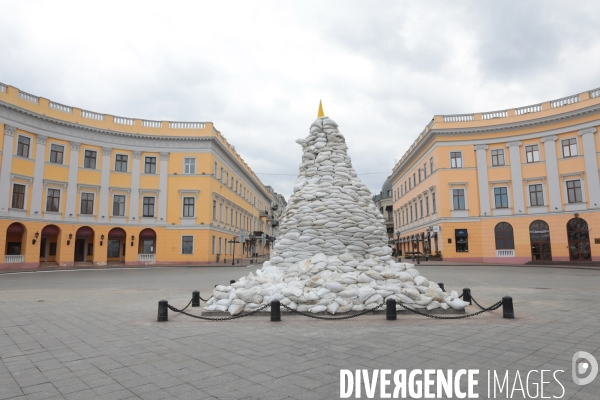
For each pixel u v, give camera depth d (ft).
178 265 124.06
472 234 123.85
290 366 17.48
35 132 108.99
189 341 22.30
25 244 105.29
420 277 31.96
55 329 26.16
